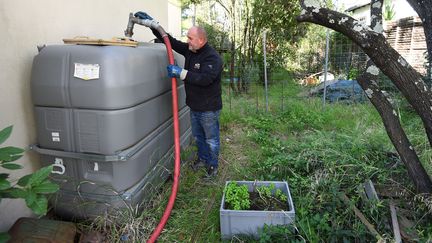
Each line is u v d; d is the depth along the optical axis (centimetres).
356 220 235
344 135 388
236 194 254
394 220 233
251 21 766
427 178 246
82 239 225
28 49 231
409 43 740
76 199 244
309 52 862
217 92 315
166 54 303
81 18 294
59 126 226
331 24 230
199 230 248
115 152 225
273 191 270
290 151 377
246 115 568
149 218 256
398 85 229
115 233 236
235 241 233
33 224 208
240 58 782
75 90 214
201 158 356
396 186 274
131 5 398
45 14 246
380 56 223
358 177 288
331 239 219
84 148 226
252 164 363
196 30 288
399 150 252
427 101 222
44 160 242
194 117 329
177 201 284
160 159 299
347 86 678
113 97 213
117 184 235
